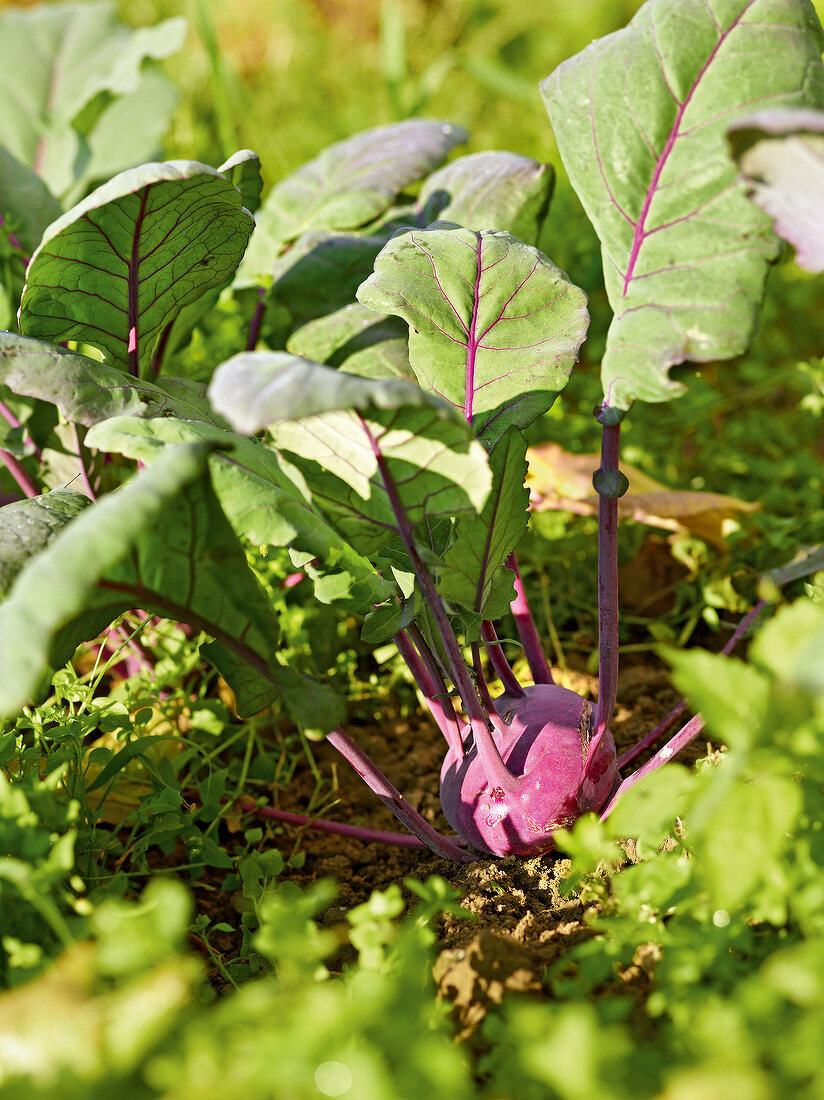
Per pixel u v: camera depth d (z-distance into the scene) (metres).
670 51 0.77
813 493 1.11
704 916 0.70
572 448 1.17
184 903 0.66
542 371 0.80
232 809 0.89
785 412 1.34
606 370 0.77
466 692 0.76
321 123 2.04
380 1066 0.65
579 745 0.78
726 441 1.25
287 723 0.98
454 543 0.76
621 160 0.78
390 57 1.66
